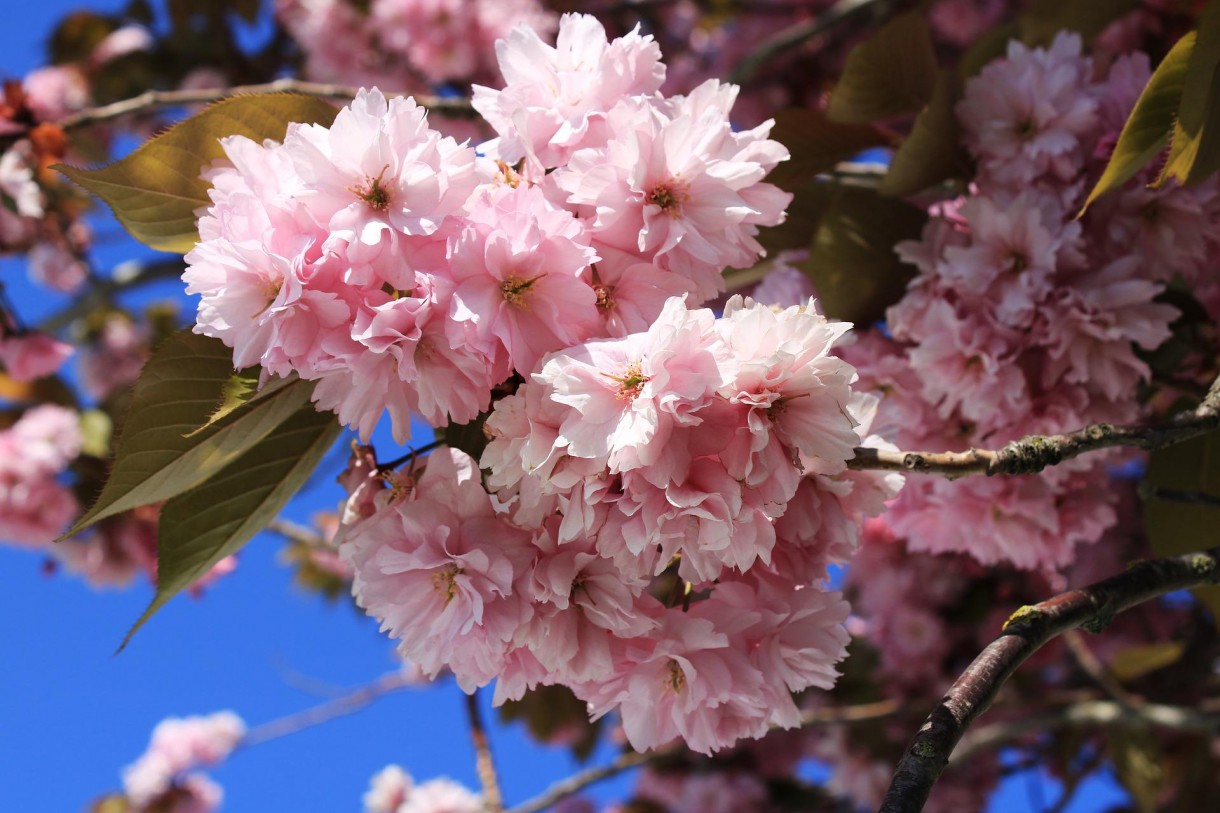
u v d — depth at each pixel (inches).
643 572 22.3
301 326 22.0
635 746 23.4
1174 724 41.8
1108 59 30.6
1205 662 46.6
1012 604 46.4
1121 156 25.5
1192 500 25.0
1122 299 27.3
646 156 22.9
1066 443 22.6
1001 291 27.7
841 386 21.6
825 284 29.1
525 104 23.5
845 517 23.3
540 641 22.6
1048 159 28.1
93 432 52.9
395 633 22.7
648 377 21.6
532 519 22.4
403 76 58.8
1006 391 27.5
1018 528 29.0
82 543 51.8
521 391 22.0
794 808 60.9
